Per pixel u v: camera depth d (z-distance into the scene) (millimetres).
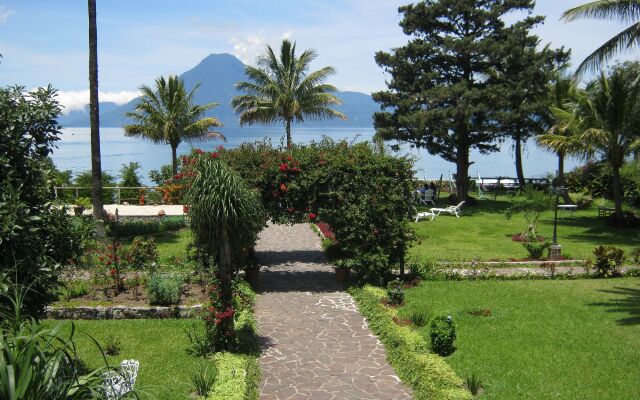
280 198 14516
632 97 21500
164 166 33125
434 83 30469
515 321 11031
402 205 14367
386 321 10898
